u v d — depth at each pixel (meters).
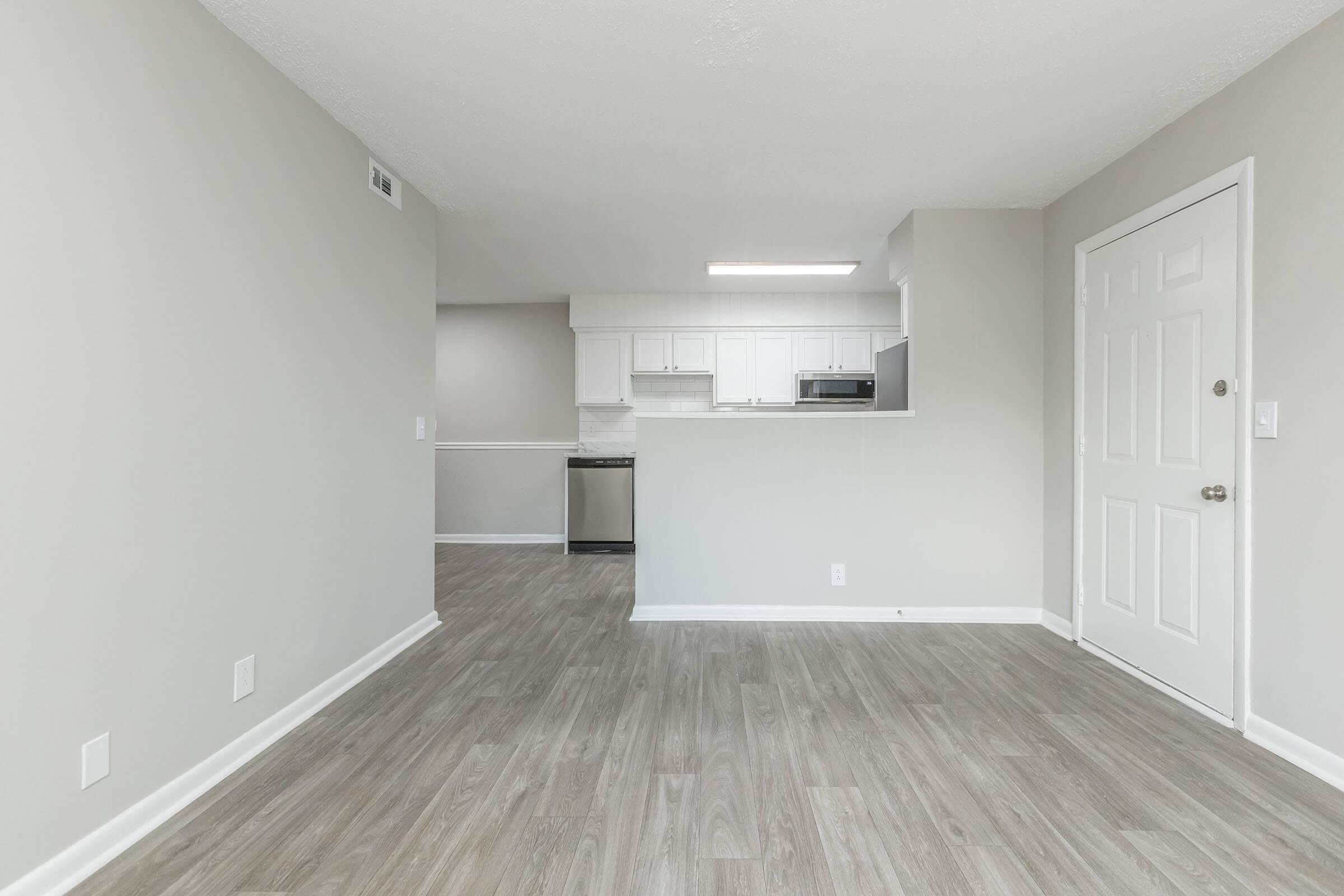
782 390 5.96
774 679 2.88
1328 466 2.00
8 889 1.40
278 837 1.71
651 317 5.96
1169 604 2.69
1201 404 2.51
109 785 1.64
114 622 1.65
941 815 1.82
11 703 1.41
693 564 3.81
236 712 2.10
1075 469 3.37
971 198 3.53
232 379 2.06
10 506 1.40
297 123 2.38
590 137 2.79
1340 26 1.94
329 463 2.61
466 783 1.99
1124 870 1.58
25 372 1.43
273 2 1.90
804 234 4.16
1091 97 2.46
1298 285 2.09
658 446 3.81
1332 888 1.52
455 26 2.02
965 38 2.09
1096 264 3.19
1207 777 2.02
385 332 3.06
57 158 1.49
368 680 2.85
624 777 2.03
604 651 3.26
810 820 1.80
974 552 3.75
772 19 1.99
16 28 1.40
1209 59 2.20
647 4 1.91
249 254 2.13
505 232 4.10
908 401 3.81
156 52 1.76
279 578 2.30
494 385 6.64
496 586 4.70
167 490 1.81
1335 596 1.98
